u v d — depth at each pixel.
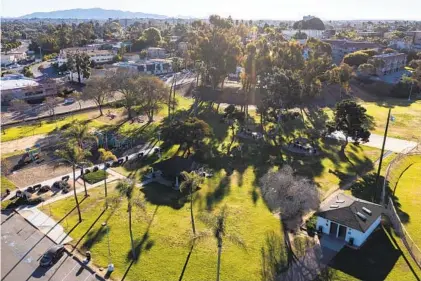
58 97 108.06
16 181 55.81
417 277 35.03
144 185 54.75
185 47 171.25
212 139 74.44
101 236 41.47
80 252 38.72
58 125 83.12
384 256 38.22
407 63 169.12
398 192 52.84
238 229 43.06
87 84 98.69
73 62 130.25
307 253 38.75
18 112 94.25
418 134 79.75
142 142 73.19
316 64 109.06
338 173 58.88
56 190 52.88
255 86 109.25
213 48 105.50
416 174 59.44
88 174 58.16
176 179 54.59
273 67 95.69
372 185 54.62
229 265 36.88
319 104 104.38
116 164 62.31
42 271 35.81
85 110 96.38
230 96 109.25
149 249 39.25
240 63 107.75
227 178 57.12
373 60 132.88
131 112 93.50
